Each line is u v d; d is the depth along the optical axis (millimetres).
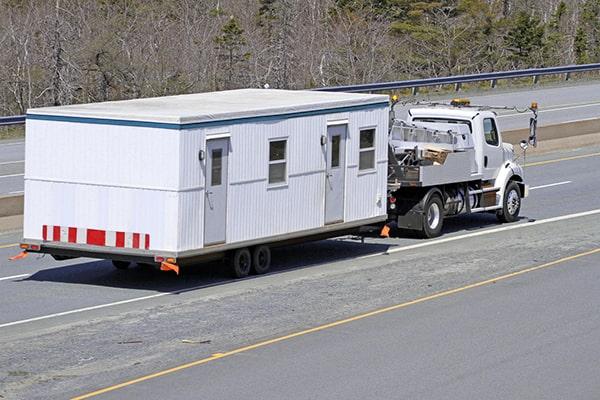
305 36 86188
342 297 25422
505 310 24062
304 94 31375
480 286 26609
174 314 23703
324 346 20922
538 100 69375
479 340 21438
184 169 25609
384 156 31422
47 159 27031
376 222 31312
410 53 93750
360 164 30578
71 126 26688
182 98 30141
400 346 20953
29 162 27281
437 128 34906
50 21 74000
